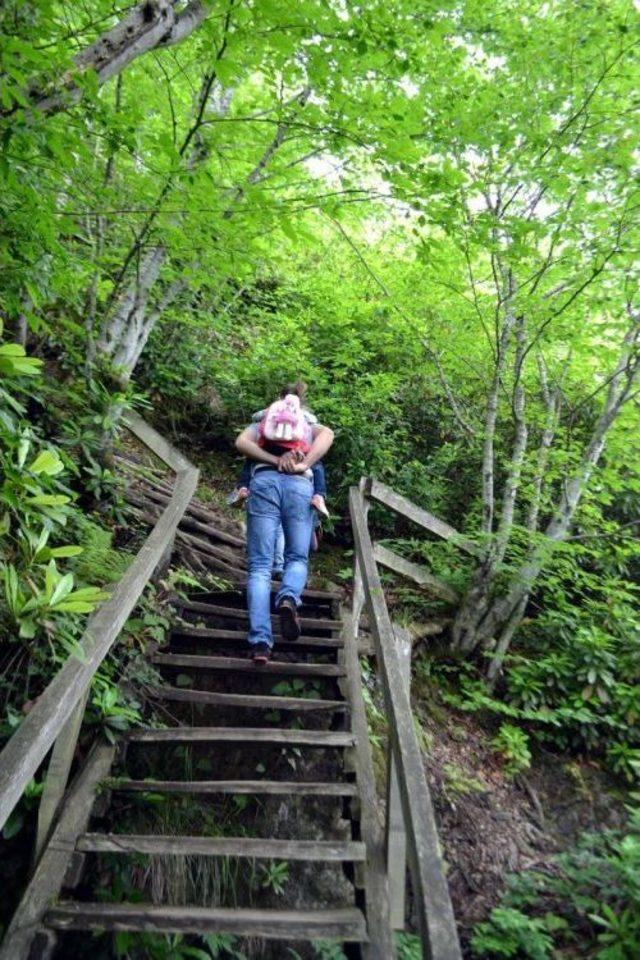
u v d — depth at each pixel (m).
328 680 3.56
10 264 2.59
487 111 3.96
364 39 2.47
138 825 2.62
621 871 2.98
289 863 2.80
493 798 3.65
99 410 3.70
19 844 2.16
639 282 4.29
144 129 2.85
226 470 6.43
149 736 2.69
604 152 3.96
